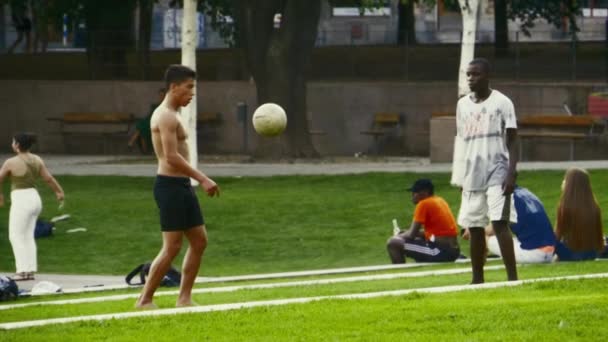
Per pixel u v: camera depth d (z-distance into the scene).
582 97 88.06
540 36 135.12
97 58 99.06
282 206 59.47
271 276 39.94
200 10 104.88
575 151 82.12
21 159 43.09
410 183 64.00
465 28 63.88
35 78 101.19
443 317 23.25
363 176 66.56
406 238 41.91
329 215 57.50
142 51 99.31
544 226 37.28
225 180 67.31
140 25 100.06
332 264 48.06
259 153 80.25
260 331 22.50
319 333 22.03
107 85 95.56
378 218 56.69
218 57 102.69
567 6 111.75
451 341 20.78
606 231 50.62
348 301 26.62
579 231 37.41
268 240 53.22
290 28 78.62
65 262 49.47
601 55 99.62
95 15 101.56
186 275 28.02
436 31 141.25
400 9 109.44
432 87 91.06
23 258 43.00
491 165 29.70
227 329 22.84
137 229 55.97
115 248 52.34
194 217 27.69
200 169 72.12
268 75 79.00
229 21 118.62
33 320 26.34
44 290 36.62
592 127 81.88
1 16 118.88
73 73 101.12
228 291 32.72
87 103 95.94
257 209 59.03
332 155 91.75
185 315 24.91
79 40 124.94
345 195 61.69
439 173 66.19
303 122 80.19
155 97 94.94
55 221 57.06
